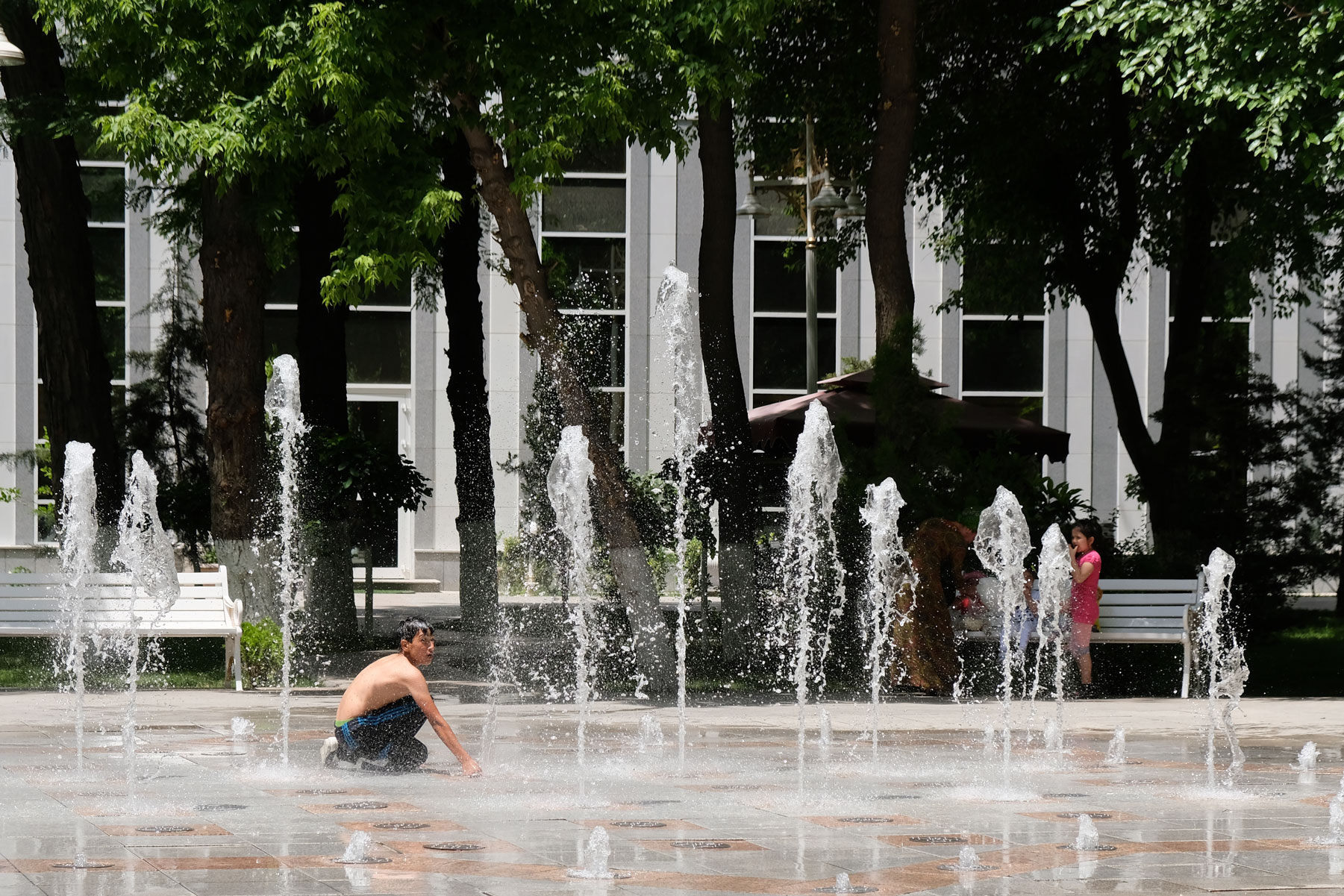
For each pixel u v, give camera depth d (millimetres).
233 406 22109
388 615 35406
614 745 15492
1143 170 31438
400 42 18922
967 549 22281
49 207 25828
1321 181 20516
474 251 29547
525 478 40281
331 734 15938
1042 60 29109
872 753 15031
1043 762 14492
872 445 25984
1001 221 32031
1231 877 8805
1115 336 30594
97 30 19156
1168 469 29234
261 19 19016
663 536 33500
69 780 12633
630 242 45188
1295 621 28906
